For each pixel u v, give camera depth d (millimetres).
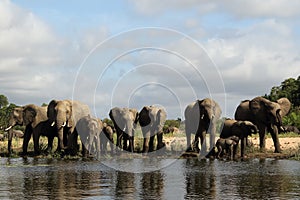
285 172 19531
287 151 30469
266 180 16969
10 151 32594
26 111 32406
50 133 32625
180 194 14070
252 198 13383
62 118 30828
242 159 27031
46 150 32000
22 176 18328
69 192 14398
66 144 32875
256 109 31547
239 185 15758
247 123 28828
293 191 14508
